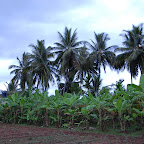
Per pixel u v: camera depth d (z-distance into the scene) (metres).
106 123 7.32
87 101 7.84
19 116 9.30
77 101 8.41
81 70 28.61
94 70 32.66
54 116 8.32
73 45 28.45
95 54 30.42
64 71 26.36
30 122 9.31
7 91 19.14
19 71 32.25
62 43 28.42
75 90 20.41
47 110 8.23
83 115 7.46
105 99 7.10
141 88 6.25
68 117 7.96
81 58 26.75
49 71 27.81
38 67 28.00
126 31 27.02
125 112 6.51
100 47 31.09
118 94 7.02
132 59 25.17
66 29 28.61
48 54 28.67
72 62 27.44
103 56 31.22
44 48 27.72
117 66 28.81
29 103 9.33
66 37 28.34
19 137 4.88
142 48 26.09
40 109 8.45
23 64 32.84
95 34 31.92
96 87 21.28
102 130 6.48
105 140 4.55
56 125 8.31
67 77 27.94
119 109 6.17
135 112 6.55
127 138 4.87
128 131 6.17
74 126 7.85
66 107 8.10
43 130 6.62
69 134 5.61
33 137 4.91
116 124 7.26
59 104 7.83
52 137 4.95
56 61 28.83
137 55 25.12
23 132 5.88
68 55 26.52
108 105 6.94
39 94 8.96
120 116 6.26
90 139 4.68
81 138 4.84
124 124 6.25
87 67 30.52
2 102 10.92
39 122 8.85
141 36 25.64
